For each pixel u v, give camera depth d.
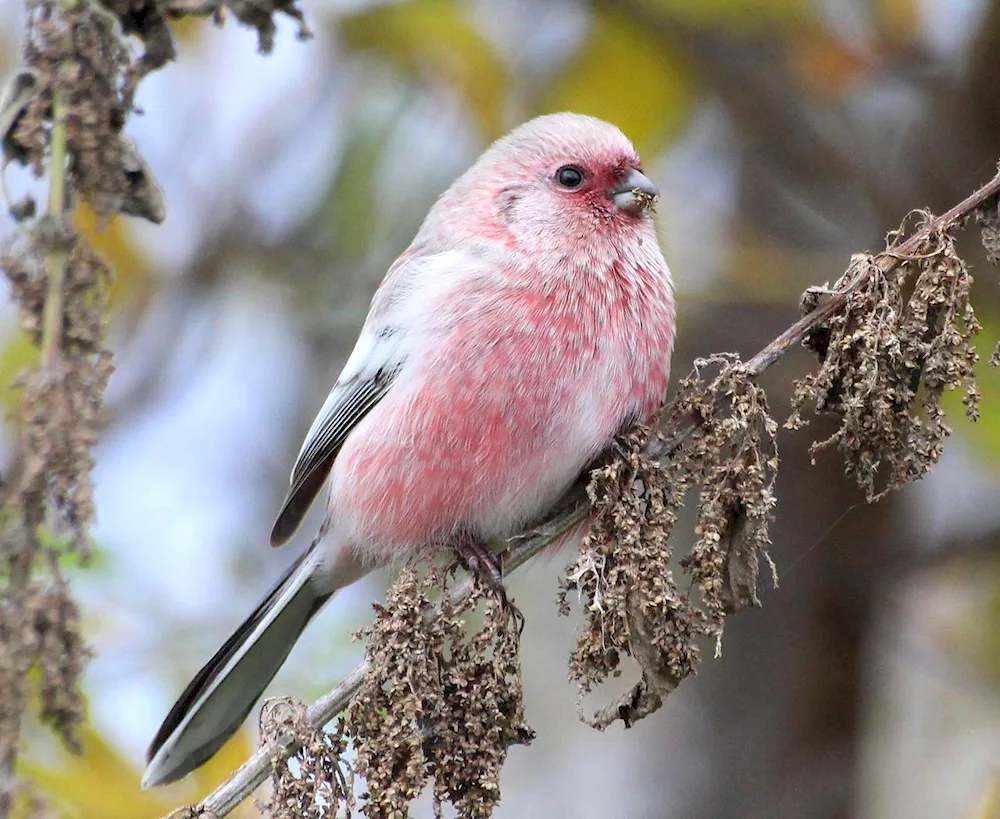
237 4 6.19
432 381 8.58
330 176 12.76
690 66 11.52
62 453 5.11
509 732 6.68
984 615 11.25
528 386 8.45
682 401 7.10
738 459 6.78
